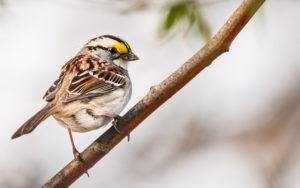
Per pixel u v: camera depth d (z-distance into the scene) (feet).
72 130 36.63
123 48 41.68
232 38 30.42
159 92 31.12
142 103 31.35
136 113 31.40
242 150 55.36
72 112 36.27
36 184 50.47
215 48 30.48
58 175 31.99
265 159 54.90
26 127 34.45
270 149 55.26
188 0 37.70
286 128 55.98
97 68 39.24
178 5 37.58
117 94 38.68
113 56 41.52
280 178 53.93
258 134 55.83
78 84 37.65
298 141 55.36
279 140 55.57
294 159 54.75
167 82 31.04
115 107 38.68
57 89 37.52
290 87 58.39
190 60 30.71
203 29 37.83
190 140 55.21
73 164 31.91
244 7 30.17
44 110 35.81
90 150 31.73
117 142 31.71
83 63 39.63
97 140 31.81
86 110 36.50
